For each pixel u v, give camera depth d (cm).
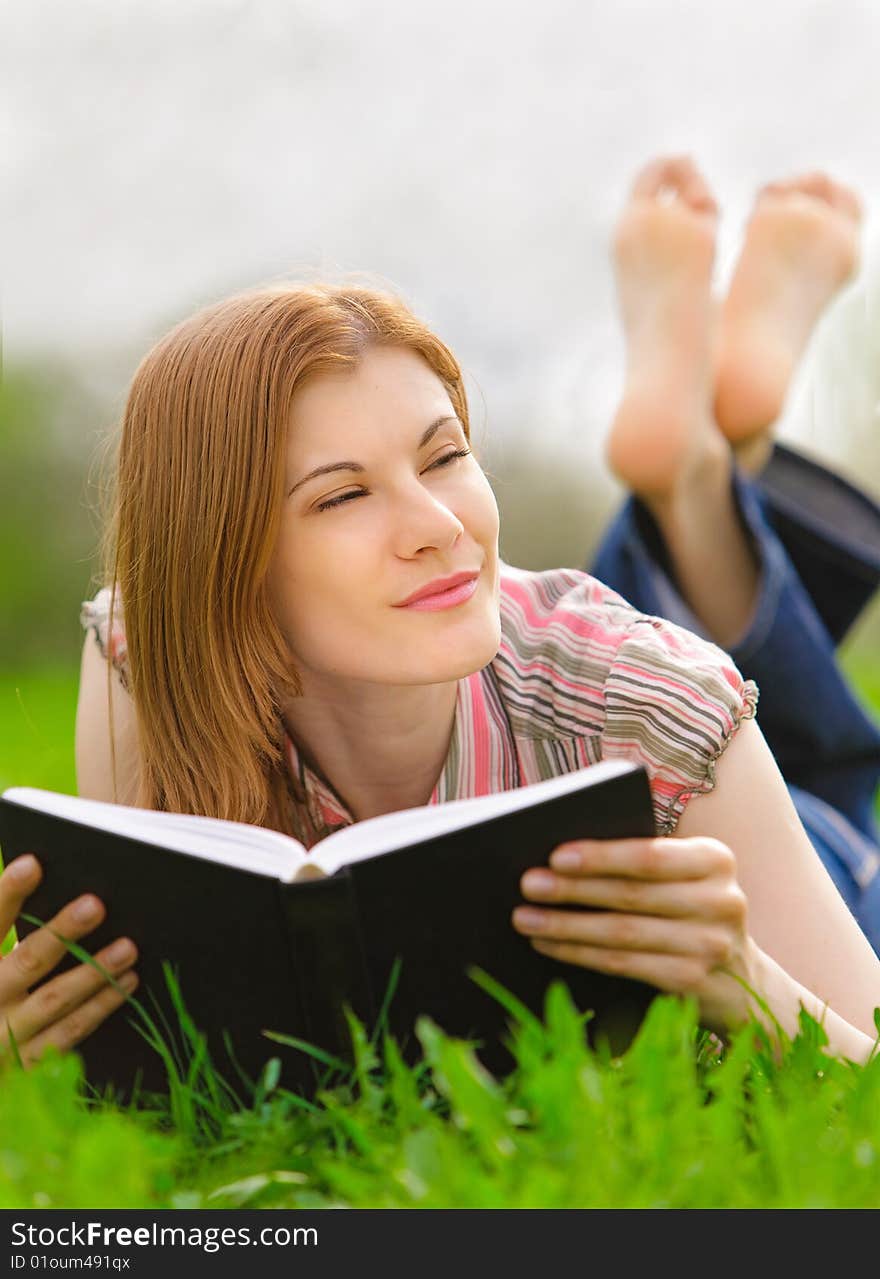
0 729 909
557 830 229
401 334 285
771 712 438
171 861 234
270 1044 241
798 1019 249
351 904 225
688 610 449
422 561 275
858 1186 192
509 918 233
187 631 294
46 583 1554
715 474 448
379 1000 232
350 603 279
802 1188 189
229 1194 202
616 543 455
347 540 276
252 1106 244
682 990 240
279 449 277
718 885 235
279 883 227
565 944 237
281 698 301
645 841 231
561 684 315
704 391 461
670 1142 192
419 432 277
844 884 406
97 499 368
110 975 247
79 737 368
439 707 310
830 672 438
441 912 230
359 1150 216
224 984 240
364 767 316
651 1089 201
